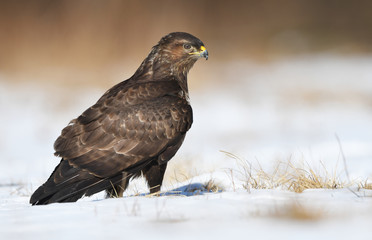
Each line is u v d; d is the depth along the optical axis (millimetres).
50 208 6246
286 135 17500
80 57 32531
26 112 22719
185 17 34688
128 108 7680
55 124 20234
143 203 6258
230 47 48531
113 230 5059
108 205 6254
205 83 31078
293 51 51031
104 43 32688
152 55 8750
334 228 4902
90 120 7477
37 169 12703
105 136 7422
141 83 8141
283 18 61562
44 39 33125
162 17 33562
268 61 44781
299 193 6895
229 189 8352
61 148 7344
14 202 8078
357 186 7703
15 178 11062
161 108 7832
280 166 10625
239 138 17234
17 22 33062
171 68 8688
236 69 39156
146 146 7641
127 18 32750
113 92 8062
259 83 33094
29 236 4961
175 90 8281
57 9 33062
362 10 65750
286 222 5188
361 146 14258
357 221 5156
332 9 65188
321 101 25875
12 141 17281
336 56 49000
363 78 35156
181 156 12578
